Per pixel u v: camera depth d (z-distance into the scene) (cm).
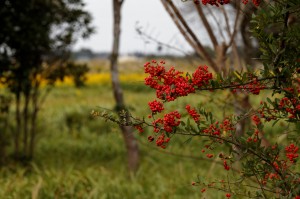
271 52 233
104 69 3142
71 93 2175
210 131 247
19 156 1043
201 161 895
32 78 1016
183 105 417
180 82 230
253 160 254
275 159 251
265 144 348
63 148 1130
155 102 231
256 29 233
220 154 266
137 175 869
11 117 1304
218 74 233
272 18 227
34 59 984
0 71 952
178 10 440
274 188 262
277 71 233
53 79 1046
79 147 1134
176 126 235
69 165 965
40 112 1459
